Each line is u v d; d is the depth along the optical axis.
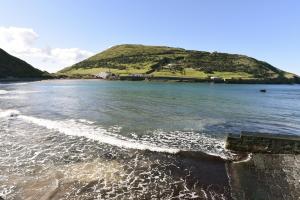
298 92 116.88
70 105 49.53
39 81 164.50
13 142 23.73
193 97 71.31
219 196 14.52
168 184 15.77
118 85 130.50
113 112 41.41
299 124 35.81
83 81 174.25
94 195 14.30
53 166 18.25
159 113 41.09
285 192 15.00
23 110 42.22
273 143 21.16
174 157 20.36
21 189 14.88
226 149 22.53
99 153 21.05
